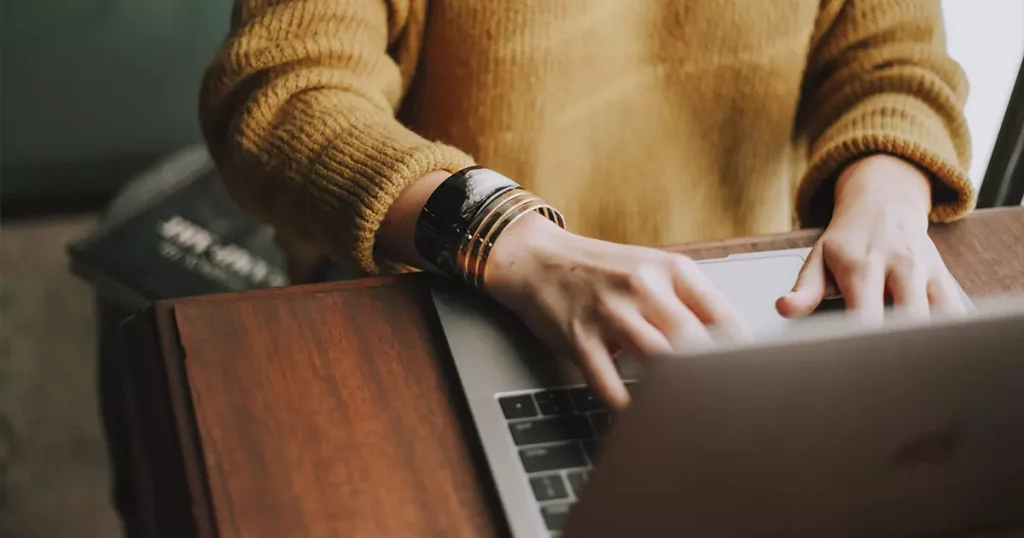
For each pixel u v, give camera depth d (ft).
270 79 2.36
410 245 2.06
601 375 1.79
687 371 1.16
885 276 2.10
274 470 1.63
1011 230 2.39
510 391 1.79
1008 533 1.62
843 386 1.23
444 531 1.57
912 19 2.85
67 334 5.48
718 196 3.15
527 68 2.66
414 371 1.85
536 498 1.60
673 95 2.91
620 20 2.73
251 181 2.29
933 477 1.44
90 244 4.55
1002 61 3.00
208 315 1.90
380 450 1.69
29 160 5.76
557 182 2.90
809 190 2.56
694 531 1.40
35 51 5.40
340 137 2.18
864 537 1.53
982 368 1.27
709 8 2.75
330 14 2.43
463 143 2.79
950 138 2.65
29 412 5.03
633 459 1.25
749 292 2.08
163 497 1.63
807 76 3.12
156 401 1.76
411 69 2.78
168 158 5.92
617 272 1.89
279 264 4.70
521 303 1.94
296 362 1.83
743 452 1.28
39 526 4.48
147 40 5.54
